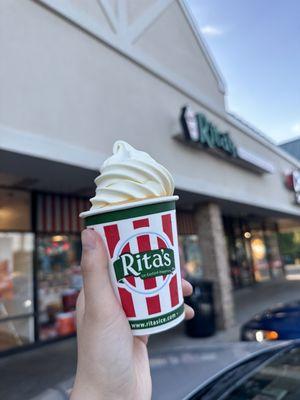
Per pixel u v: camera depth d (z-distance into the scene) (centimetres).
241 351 58
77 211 171
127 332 24
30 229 152
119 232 24
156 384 47
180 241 249
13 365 128
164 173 27
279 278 420
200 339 154
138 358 27
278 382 43
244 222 372
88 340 23
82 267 24
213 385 45
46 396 51
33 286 151
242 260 354
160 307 24
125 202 25
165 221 25
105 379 23
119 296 24
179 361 56
